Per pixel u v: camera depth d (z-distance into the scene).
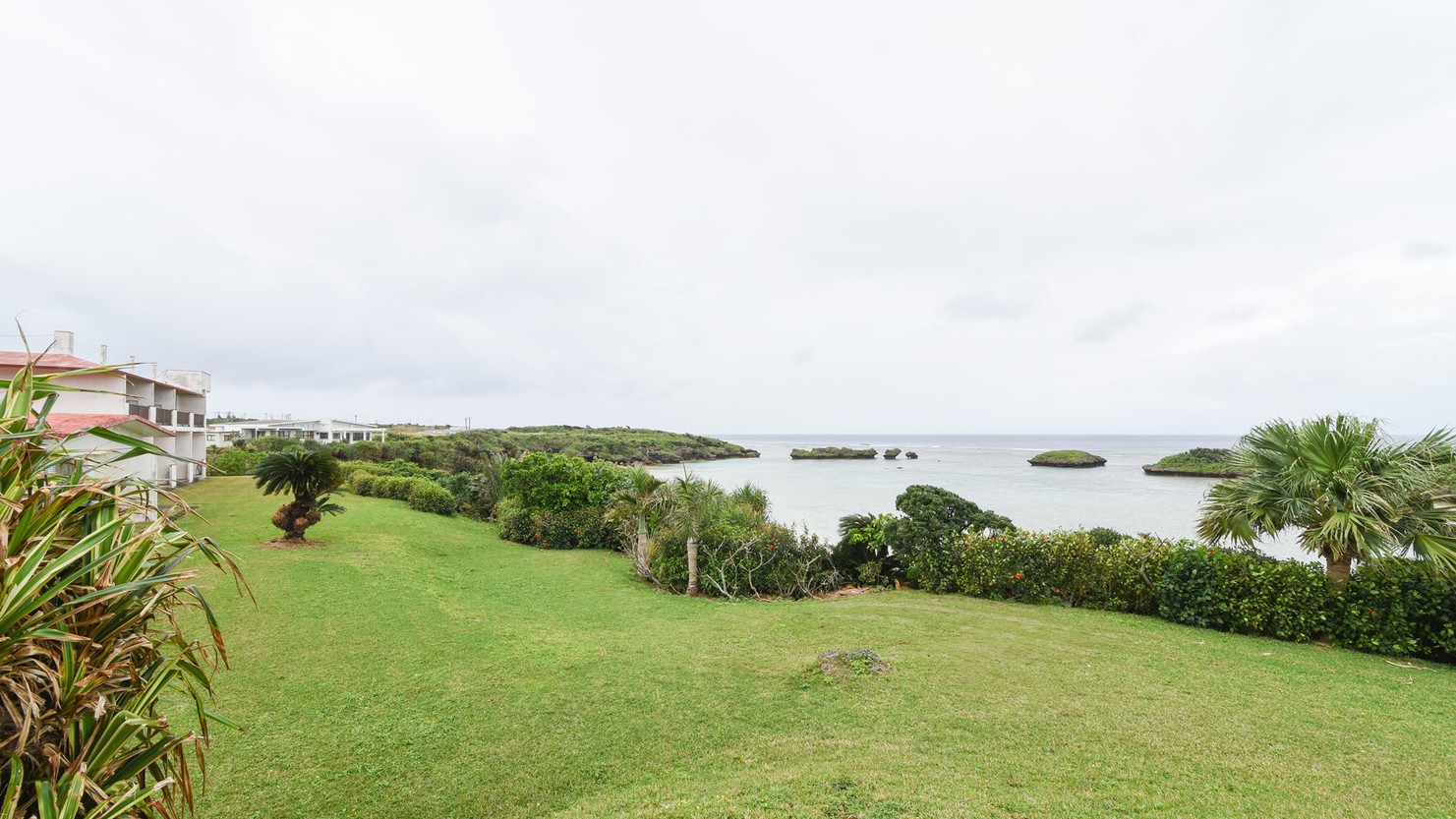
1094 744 4.74
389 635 7.68
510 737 5.14
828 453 86.56
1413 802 3.84
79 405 17.64
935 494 12.82
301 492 13.01
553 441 77.19
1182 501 29.44
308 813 4.05
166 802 2.39
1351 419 7.61
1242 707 5.49
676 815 3.74
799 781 4.19
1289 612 7.80
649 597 11.35
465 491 24.31
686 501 12.54
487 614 9.46
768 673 6.64
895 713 5.49
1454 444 7.20
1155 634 8.14
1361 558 7.41
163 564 2.35
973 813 3.69
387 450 39.12
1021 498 31.05
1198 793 3.95
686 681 6.42
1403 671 6.55
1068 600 10.10
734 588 11.66
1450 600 6.84
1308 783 4.09
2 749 1.86
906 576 12.22
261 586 9.51
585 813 3.91
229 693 5.86
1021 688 6.04
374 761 4.73
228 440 47.78
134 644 2.15
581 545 17.38
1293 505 7.72
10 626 1.85
